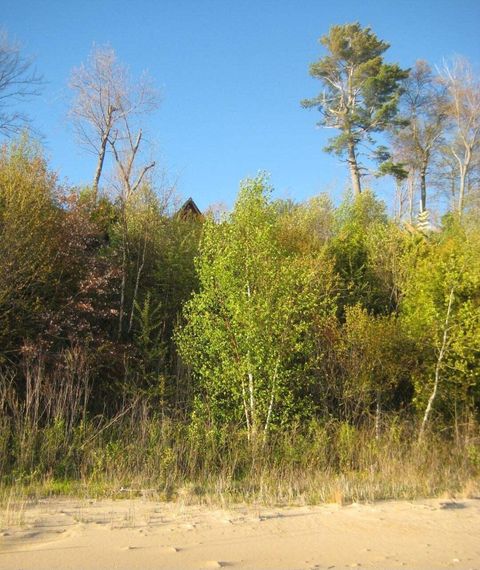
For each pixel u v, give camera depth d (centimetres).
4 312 1370
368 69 4056
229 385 1397
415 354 1588
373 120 3969
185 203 2194
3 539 693
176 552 665
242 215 1467
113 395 1445
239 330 1394
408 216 3688
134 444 1212
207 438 1277
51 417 1270
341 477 1159
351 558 668
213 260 1503
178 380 1472
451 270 1675
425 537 769
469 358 1575
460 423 1567
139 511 876
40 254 1424
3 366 1341
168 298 1681
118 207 1811
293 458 1274
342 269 2022
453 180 4506
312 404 1485
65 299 1469
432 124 4544
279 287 1407
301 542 725
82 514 845
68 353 1327
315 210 2558
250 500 983
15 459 1138
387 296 2017
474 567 649
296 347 1395
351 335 1550
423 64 4619
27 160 1558
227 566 621
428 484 1138
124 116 2862
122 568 607
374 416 1534
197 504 946
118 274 1568
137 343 1534
